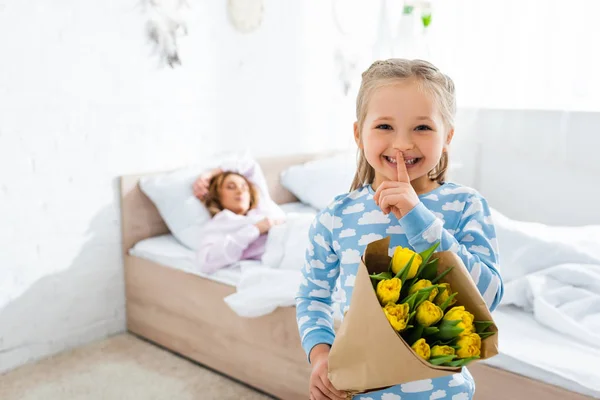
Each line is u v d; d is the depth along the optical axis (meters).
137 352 2.12
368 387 0.67
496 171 3.10
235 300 1.73
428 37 3.19
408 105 0.81
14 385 1.86
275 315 1.71
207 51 2.43
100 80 2.09
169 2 2.27
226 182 2.17
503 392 1.25
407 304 0.64
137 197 2.24
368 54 3.20
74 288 2.12
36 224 1.98
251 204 2.20
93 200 2.13
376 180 0.91
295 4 2.77
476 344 0.63
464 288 0.68
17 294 1.96
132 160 2.23
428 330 0.64
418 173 0.83
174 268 2.05
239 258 1.96
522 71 2.97
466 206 0.87
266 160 2.69
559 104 2.88
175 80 2.33
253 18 2.58
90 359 2.06
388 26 3.21
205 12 2.40
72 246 2.09
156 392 1.83
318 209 2.64
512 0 2.95
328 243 0.92
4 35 1.82
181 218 2.16
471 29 3.09
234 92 2.56
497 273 0.81
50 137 1.98
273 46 2.70
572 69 2.82
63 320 2.11
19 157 1.91
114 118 2.15
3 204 1.89
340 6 2.98
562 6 2.80
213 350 1.96
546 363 1.21
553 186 2.91
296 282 1.72
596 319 1.38
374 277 0.69
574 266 1.55
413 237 0.76
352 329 0.68
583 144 2.78
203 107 2.45
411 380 0.63
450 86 0.88
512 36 2.97
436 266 0.70
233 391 1.83
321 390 0.80
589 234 1.89
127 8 2.14
